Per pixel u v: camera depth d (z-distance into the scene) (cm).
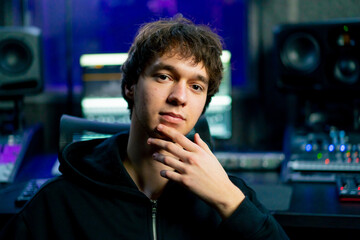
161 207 100
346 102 193
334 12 208
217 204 92
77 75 233
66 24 217
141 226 98
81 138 117
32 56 189
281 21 213
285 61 184
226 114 200
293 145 178
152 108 92
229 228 91
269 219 94
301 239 181
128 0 233
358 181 149
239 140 221
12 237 97
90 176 102
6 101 216
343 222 127
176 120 92
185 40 93
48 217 98
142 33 99
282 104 217
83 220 97
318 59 181
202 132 123
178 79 92
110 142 105
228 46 221
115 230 97
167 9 230
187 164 92
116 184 99
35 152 200
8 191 153
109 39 236
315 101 195
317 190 152
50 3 228
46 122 224
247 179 169
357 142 176
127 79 101
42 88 193
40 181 155
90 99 200
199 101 95
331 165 162
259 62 217
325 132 185
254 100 219
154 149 99
